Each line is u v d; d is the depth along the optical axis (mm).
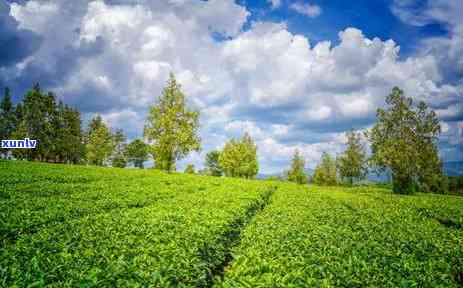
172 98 63688
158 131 63219
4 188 26656
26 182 33000
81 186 31688
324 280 7945
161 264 8805
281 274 8352
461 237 16266
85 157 98688
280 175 105250
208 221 15391
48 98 93500
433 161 59312
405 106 59531
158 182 42781
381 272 9203
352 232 15102
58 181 36375
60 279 7668
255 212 25859
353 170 77562
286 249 10734
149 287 7375
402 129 59125
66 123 98750
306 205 26875
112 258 9234
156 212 17766
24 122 88562
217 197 26938
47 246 10234
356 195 45250
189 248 10578
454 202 38188
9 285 7258
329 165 92875
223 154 92375
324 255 10250
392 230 16641
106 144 92312
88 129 104188
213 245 12227
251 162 91000
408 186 57969
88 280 7441
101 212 19734
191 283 8711
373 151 61125
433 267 10258
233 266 9234
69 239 11125
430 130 58344
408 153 57438
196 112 64125
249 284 7754
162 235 12078
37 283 7102
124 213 17203
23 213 16562
